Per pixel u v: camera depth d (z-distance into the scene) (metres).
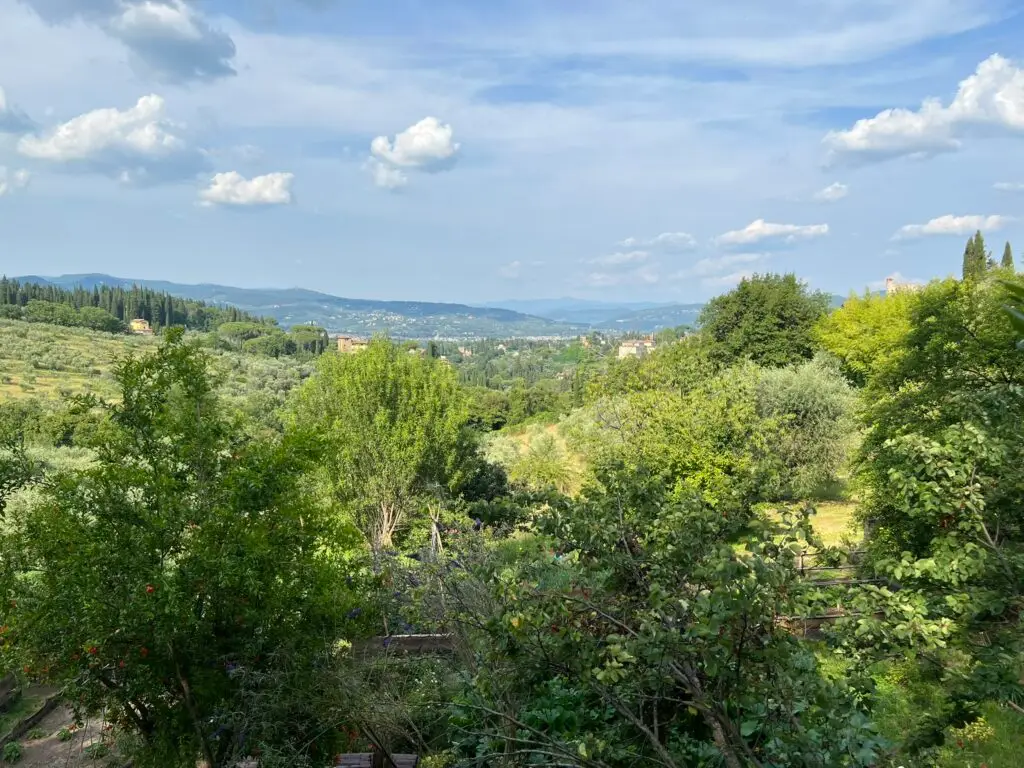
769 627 3.83
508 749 5.11
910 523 9.82
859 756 3.84
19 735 9.14
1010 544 5.46
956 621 4.75
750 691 3.79
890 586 5.61
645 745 4.74
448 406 21.88
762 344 43.44
